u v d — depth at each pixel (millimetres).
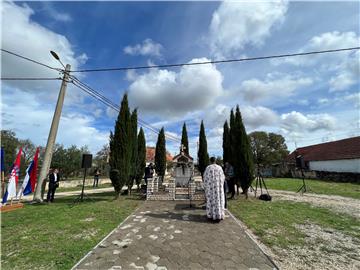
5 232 5398
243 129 10812
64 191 17859
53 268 3555
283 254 4133
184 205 9000
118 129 11172
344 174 21906
